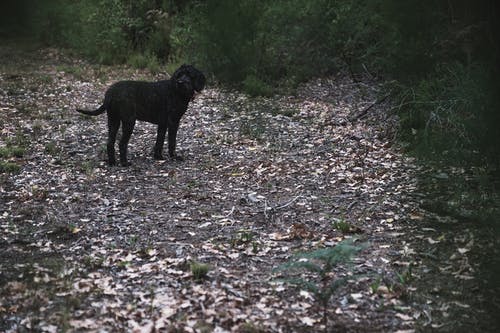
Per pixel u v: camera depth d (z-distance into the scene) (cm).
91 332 342
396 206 602
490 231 523
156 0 1652
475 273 438
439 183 664
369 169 734
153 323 353
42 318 361
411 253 482
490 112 424
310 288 355
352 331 353
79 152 805
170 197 634
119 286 411
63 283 414
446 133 665
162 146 777
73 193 635
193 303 386
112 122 736
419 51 679
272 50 1358
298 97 1207
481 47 419
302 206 608
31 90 1200
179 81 728
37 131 911
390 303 392
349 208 599
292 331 351
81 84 1286
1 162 722
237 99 1183
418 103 808
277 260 469
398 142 834
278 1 1347
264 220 568
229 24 1293
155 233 527
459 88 661
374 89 1160
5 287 404
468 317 372
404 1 612
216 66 1330
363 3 1202
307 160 781
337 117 1027
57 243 500
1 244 493
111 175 705
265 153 819
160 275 431
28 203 601
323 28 1304
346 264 455
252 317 366
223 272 440
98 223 551
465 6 480
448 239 512
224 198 633
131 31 1606
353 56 1284
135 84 727
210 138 898
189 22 1477
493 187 604
